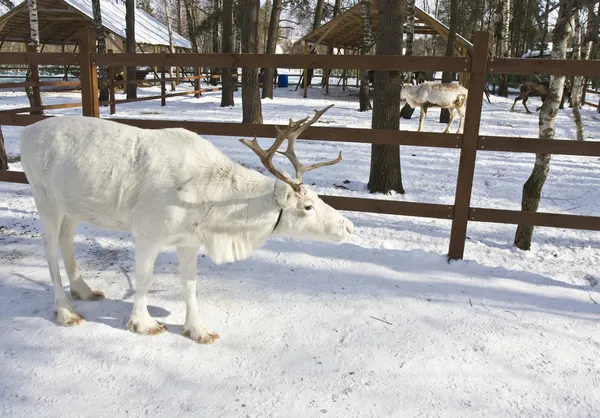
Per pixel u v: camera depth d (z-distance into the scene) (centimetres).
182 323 363
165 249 496
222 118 1289
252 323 367
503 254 512
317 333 356
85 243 500
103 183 318
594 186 794
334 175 786
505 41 1931
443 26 1669
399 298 408
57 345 329
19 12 2184
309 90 2552
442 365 323
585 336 362
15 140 957
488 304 403
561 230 600
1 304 378
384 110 616
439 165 895
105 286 414
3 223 546
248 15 1201
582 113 1766
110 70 1338
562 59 450
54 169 328
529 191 493
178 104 1666
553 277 458
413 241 535
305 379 306
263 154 318
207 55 500
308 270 453
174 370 310
